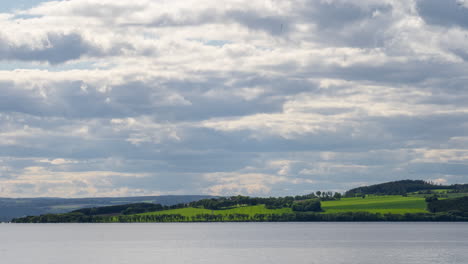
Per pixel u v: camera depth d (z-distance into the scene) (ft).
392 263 572.10
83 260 619.67
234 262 586.45
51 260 621.72
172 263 581.53
